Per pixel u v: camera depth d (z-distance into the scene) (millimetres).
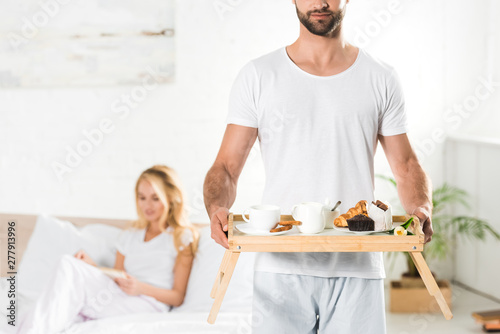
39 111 3418
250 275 2607
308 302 1561
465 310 3297
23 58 3369
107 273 2619
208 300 2588
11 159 3449
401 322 3133
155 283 2750
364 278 1546
